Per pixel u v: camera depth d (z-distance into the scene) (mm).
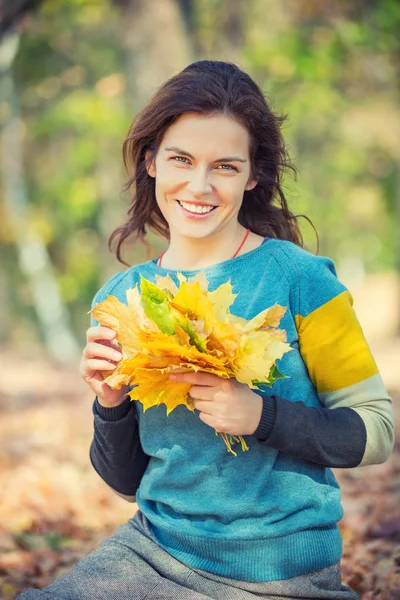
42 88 22781
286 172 3230
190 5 13516
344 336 2764
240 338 2379
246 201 3238
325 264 2861
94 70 22438
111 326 2604
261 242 2977
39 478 7035
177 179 2826
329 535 2768
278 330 2469
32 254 25672
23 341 31266
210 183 2799
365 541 5414
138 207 3289
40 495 6531
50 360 18188
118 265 22578
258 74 19438
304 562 2695
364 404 2746
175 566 2752
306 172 29047
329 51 18547
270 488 2729
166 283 2574
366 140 27141
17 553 5227
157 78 13094
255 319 2453
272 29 19391
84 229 29359
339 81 20469
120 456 2977
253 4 19250
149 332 2404
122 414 2912
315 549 2711
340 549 2832
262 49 18438
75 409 10805
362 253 40250
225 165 2811
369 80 20078
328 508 2758
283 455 2758
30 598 2637
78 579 2723
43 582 4824
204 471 2748
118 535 2939
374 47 17688
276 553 2686
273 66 18641
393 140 25094
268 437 2604
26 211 24125
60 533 5738
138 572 2742
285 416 2598
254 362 2385
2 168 23969
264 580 2682
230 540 2684
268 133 2914
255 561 2686
